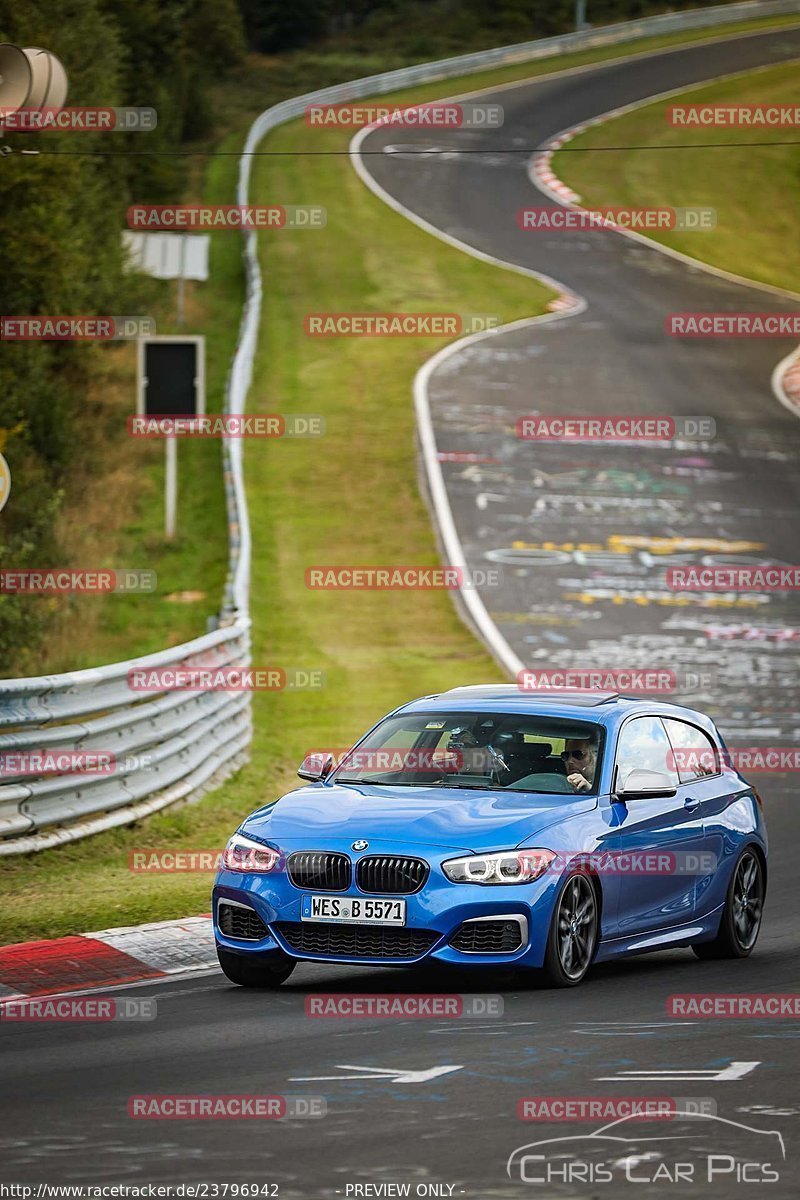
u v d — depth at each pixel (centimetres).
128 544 9788
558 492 11225
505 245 18625
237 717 5878
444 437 12231
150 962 3127
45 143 10606
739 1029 2597
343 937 2886
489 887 2858
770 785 5869
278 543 10025
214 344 14450
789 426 13275
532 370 14200
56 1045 2458
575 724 3275
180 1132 1961
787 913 3966
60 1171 1800
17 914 3384
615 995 2906
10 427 9600
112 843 4406
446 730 3300
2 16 11500
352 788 3155
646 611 8988
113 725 4531
